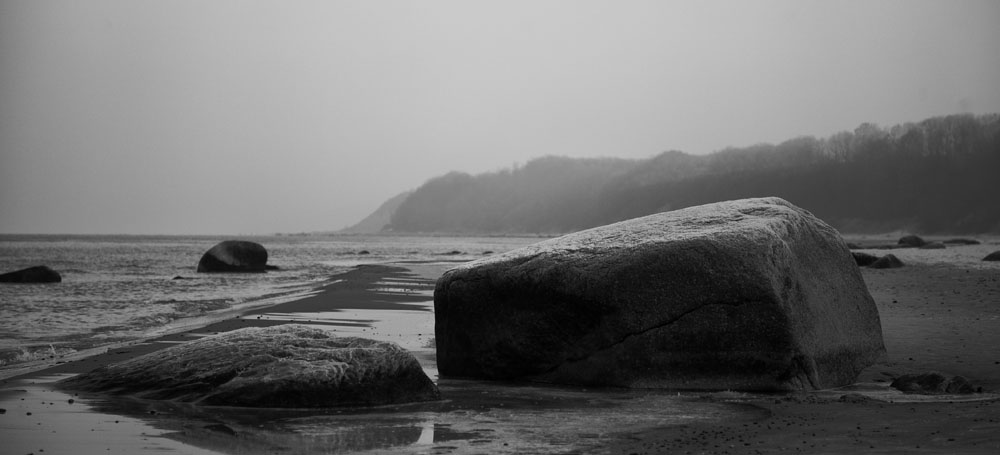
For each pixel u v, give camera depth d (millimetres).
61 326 17531
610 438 7250
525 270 10758
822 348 10352
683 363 10109
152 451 6746
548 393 9820
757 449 6621
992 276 26062
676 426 7781
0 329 16906
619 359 10281
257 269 43156
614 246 10594
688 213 11203
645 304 10180
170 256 72062
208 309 21578
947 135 134250
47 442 7012
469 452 6750
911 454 6199
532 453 6691
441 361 11445
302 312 18609
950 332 13555
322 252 82938
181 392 9094
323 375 8922
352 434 7469
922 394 9414
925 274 27219
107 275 40531
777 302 9859
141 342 13953
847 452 6363
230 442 7113
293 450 6820
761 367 9891
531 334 10703
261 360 9211
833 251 11359
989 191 119938
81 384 9734
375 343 9469
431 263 49281
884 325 14352
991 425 7141
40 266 34531
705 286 10023
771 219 10609
